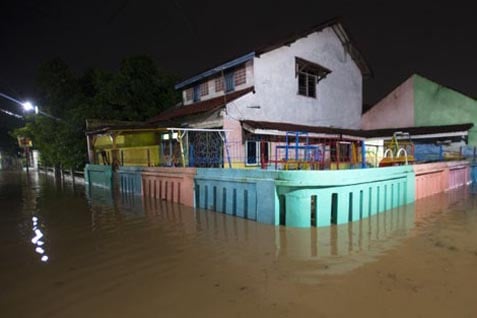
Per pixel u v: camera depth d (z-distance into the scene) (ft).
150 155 61.57
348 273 18.42
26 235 28.73
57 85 93.81
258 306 14.83
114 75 89.10
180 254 22.27
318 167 39.06
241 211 32.45
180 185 41.81
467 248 22.76
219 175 34.83
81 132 82.89
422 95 71.10
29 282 18.13
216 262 20.54
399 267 19.24
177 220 32.94
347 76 73.77
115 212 38.93
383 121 76.54
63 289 17.12
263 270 19.04
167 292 16.44
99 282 17.90
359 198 30.96
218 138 50.29
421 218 32.17
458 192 49.62
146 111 89.15
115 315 14.34
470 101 64.85
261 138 53.93
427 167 44.37
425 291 16.06
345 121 73.20
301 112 61.62
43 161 121.39
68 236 27.94
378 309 14.39
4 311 14.97
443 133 63.00
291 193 27.91
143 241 25.77
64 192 61.98
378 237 25.46
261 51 53.11
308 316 13.92
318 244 23.71
